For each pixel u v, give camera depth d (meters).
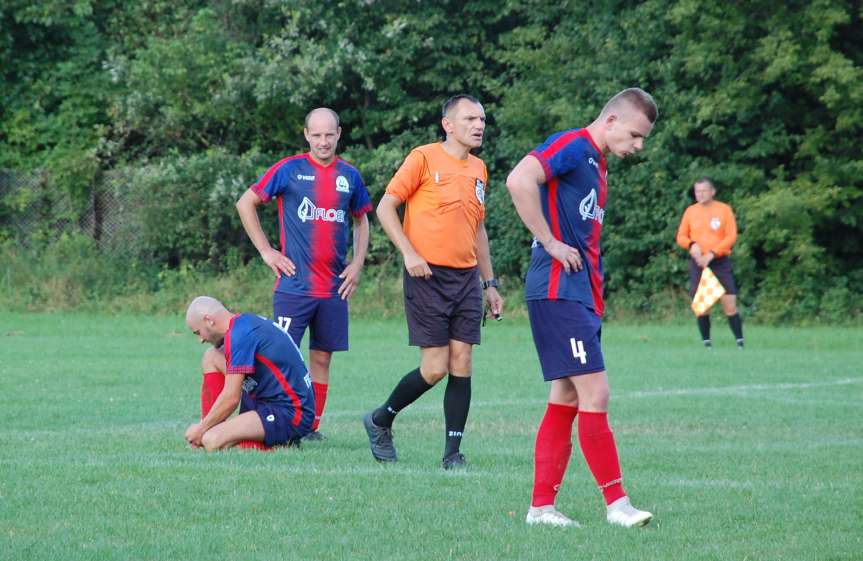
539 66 94.00
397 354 57.03
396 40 93.25
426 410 36.41
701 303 63.03
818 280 86.31
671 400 39.28
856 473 24.62
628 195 87.44
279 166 31.73
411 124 100.00
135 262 92.12
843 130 86.19
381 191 93.88
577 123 87.94
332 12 95.00
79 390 40.25
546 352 19.23
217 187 88.31
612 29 92.06
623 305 87.19
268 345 26.86
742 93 85.75
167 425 31.69
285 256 31.77
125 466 23.86
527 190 18.64
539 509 19.30
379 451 25.92
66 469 23.48
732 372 49.78
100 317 81.12
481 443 29.25
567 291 19.03
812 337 71.75
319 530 18.23
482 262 27.22
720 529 18.78
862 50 88.62
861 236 89.69
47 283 86.31
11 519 18.72
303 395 27.34
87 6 96.19
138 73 92.75
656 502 21.09
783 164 90.69
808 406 37.81
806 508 20.55
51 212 94.00
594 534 18.30
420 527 18.55
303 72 90.25
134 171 91.06
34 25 97.31
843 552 17.11
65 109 97.75
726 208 63.12
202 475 22.95
